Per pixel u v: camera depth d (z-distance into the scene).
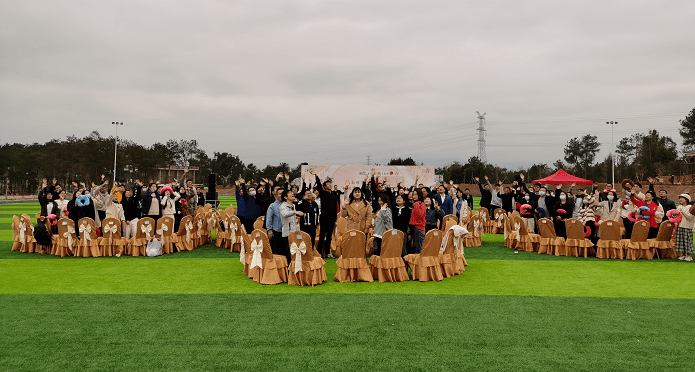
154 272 9.67
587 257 11.88
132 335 5.47
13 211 32.66
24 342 5.23
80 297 7.39
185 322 6.00
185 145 109.81
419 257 8.85
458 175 80.31
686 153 52.28
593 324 5.96
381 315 6.35
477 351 4.98
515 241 13.59
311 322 6.01
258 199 12.37
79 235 11.81
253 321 6.05
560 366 4.57
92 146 70.44
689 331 5.69
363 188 15.78
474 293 7.73
